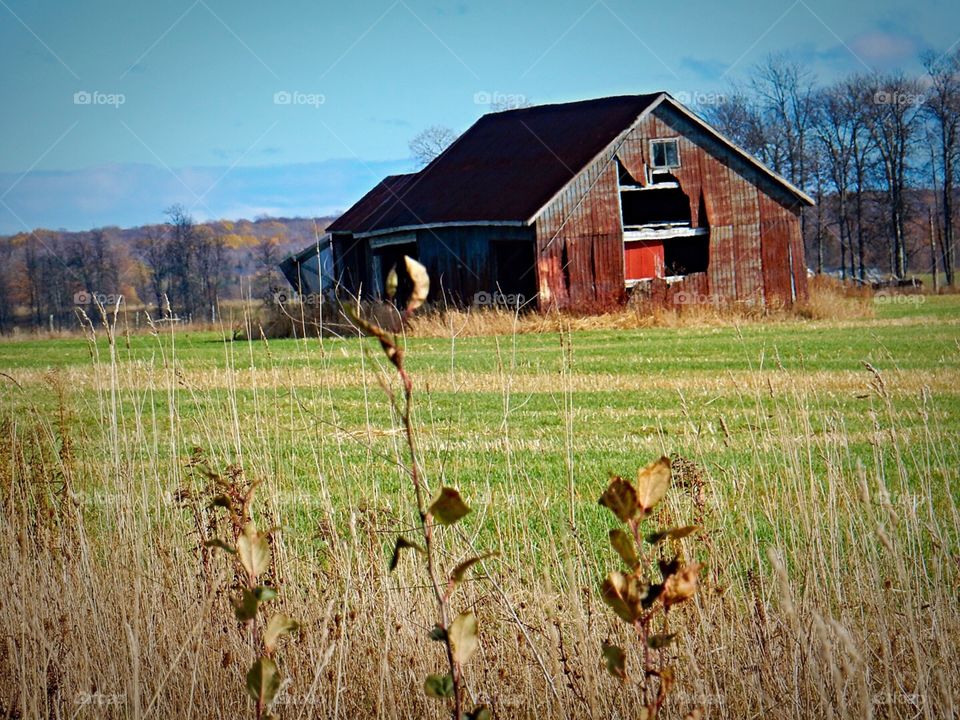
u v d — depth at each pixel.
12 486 12.30
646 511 4.80
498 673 8.51
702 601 8.88
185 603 9.65
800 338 47.88
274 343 47.41
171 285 135.38
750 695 8.14
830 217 163.75
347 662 8.62
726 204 66.94
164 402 26.89
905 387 29.42
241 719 8.55
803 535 11.80
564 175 63.16
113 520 11.89
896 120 137.62
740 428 22.16
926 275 150.62
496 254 64.38
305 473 16.39
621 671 5.19
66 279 141.12
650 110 64.94
